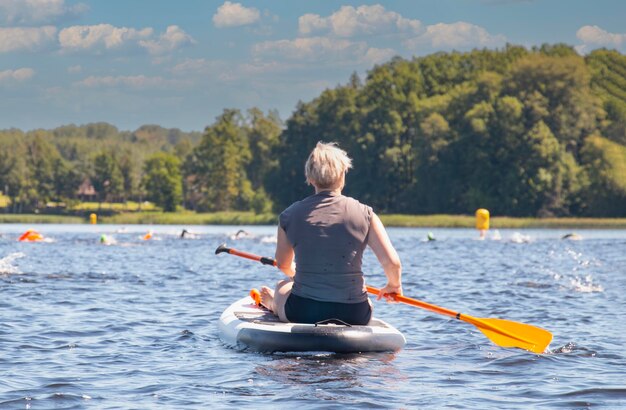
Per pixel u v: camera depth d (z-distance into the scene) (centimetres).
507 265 2783
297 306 914
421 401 703
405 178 14112
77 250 3766
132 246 4294
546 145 11656
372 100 15200
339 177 917
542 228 9794
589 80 13700
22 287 1756
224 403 689
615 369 865
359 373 816
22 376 806
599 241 5303
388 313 1372
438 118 12975
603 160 11600
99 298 1563
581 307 1487
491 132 12269
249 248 4272
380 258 902
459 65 16550
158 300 1548
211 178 19738
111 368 851
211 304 1483
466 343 1039
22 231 7562
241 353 928
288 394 722
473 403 698
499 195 12044
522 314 1380
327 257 900
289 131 16250
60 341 1032
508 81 12912
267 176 16225
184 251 3744
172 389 745
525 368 866
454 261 3023
